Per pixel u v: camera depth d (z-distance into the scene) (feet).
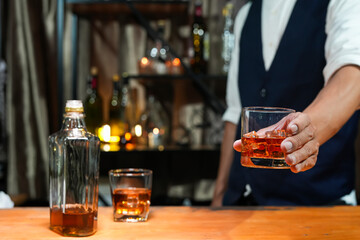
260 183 4.39
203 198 8.29
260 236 2.72
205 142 8.26
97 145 2.76
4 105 8.35
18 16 8.18
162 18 8.18
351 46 3.42
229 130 4.97
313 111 3.14
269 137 2.61
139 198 3.01
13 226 2.88
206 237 2.69
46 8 8.24
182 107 8.22
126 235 2.72
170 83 8.20
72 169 2.69
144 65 7.59
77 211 2.69
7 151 8.41
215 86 8.21
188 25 8.15
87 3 7.38
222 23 8.17
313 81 4.22
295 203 4.29
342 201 4.17
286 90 4.34
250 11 4.83
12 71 8.20
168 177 8.27
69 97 8.30
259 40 4.61
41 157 8.25
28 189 8.23
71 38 8.27
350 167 4.26
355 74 3.27
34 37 8.20
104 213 3.26
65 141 2.70
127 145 7.60
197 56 7.79
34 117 8.25
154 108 8.17
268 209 3.38
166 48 7.90
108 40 8.25
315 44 4.18
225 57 7.79
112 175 3.03
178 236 2.71
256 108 2.70
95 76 7.75
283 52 4.34
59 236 2.69
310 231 2.83
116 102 8.01
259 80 4.57
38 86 8.23
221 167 5.01
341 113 3.14
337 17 3.79
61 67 7.39
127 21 8.25
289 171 4.24
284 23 4.40
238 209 3.38
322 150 4.15
